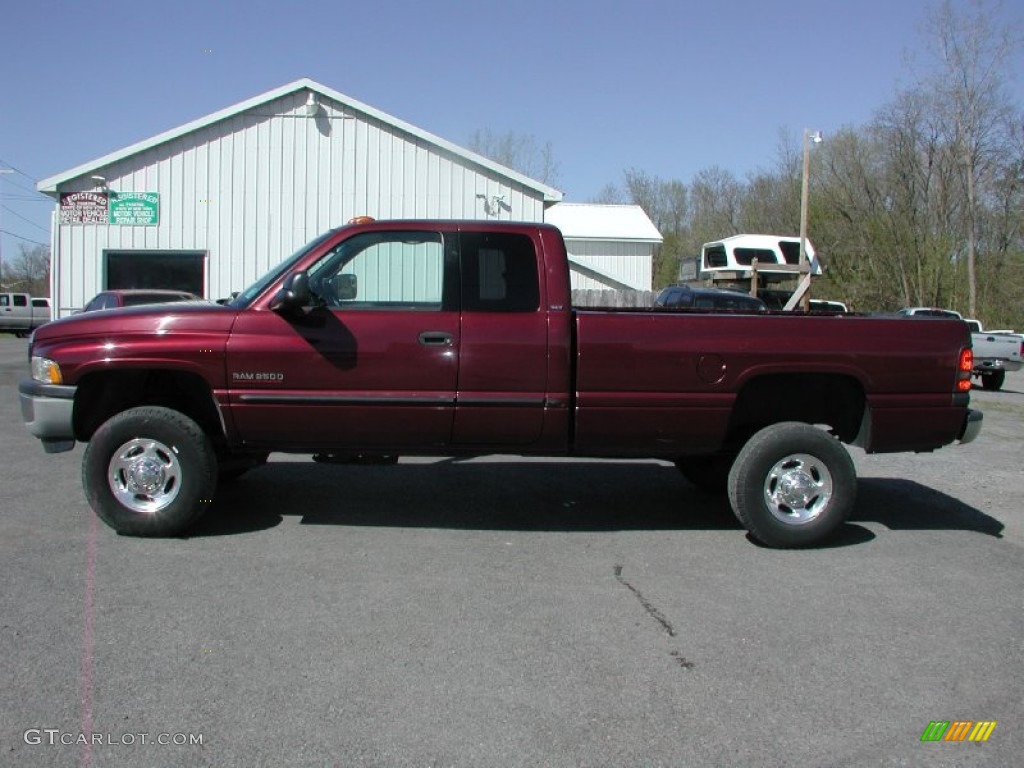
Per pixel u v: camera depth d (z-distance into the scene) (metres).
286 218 19.42
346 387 5.50
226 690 3.59
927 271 41.56
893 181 41.53
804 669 3.94
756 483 5.74
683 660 4.00
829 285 43.66
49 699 3.48
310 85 19.08
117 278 19.31
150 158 19.17
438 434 5.62
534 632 4.28
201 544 5.58
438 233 5.66
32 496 6.71
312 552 5.48
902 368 5.86
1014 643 4.30
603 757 3.16
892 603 4.84
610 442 5.75
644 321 5.68
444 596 4.75
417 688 3.65
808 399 6.20
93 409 5.93
